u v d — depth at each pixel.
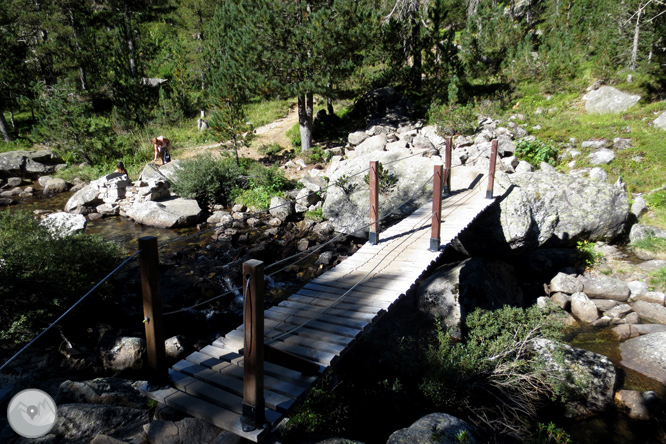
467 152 16.16
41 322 7.38
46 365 6.77
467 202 11.15
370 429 6.21
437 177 7.84
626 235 12.91
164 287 10.92
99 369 7.16
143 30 39.53
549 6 27.97
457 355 7.03
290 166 19.91
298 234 14.74
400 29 24.58
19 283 7.26
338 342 5.03
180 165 18.81
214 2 34.03
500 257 11.38
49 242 8.48
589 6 23.64
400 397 6.82
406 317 9.20
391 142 18.41
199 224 16.25
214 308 9.84
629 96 18.38
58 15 29.05
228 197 18.14
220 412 3.90
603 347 8.54
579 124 17.98
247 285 3.44
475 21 23.62
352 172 14.57
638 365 7.85
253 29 17.19
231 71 18.53
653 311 9.48
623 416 6.66
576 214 12.10
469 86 23.27
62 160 24.95
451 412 6.46
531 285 11.21
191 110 30.09
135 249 13.42
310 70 18.30
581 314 9.64
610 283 10.30
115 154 24.28
